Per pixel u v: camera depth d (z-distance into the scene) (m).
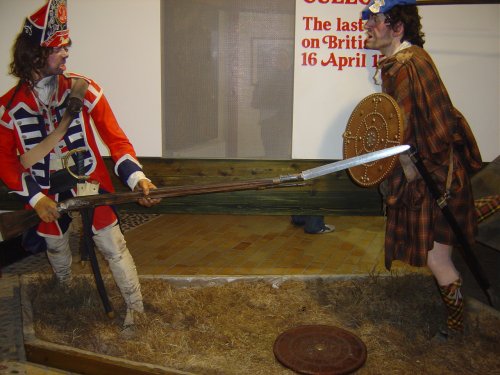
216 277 3.61
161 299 3.34
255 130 3.97
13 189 2.65
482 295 3.44
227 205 4.04
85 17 3.78
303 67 3.84
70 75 2.74
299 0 3.74
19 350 2.78
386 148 2.65
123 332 2.93
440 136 2.56
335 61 3.82
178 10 3.80
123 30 3.80
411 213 2.73
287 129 3.96
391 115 2.61
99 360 2.53
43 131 2.70
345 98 3.88
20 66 2.55
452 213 2.66
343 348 2.76
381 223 5.54
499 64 3.79
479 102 3.85
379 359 2.72
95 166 2.81
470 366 2.62
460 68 3.80
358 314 3.17
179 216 5.87
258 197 4.02
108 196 2.63
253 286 3.57
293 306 3.31
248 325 3.05
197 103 3.94
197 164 3.99
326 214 4.04
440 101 2.58
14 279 3.73
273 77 3.88
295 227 5.42
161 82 3.88
